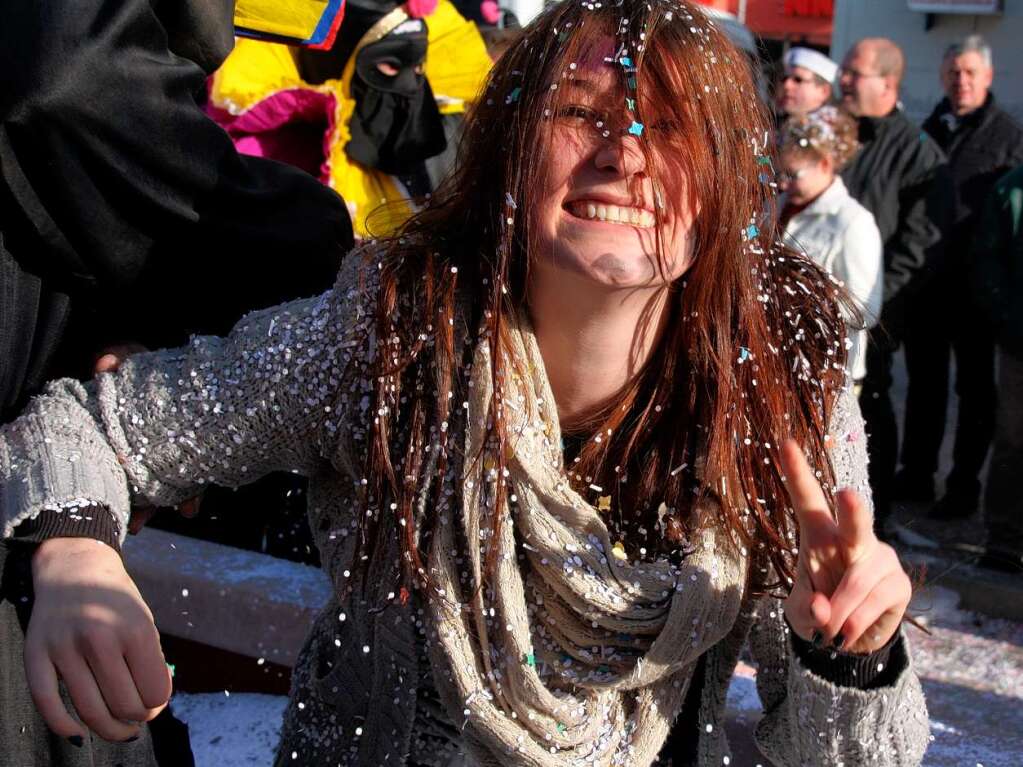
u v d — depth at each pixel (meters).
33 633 1.09
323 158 3.43
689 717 1.39
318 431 1.28
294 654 2.20
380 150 3.35
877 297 3.43
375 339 1.25
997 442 3.80
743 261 1.25
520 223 1.23
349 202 3.31
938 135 4.48
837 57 8.22
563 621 1.24
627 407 1.27
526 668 1.21
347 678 1.37
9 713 1.28
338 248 1.70
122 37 1.32
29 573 1.29
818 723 1.18
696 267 1.22
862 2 8.04
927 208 3.97
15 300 1.33
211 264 1.53
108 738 1.10
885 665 1.17
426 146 3.37
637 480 1.29
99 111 1.31
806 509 1.11
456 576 1.23
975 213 4.34
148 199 1.39
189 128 1.41
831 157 3.43
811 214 3.47
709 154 1.18
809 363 1.32
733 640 1.33
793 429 1.29
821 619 1.07
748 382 1.26
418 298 1.25
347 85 3.31
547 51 1.20
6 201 1.32
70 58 1.28
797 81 4.20
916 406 4.54
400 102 3.33
